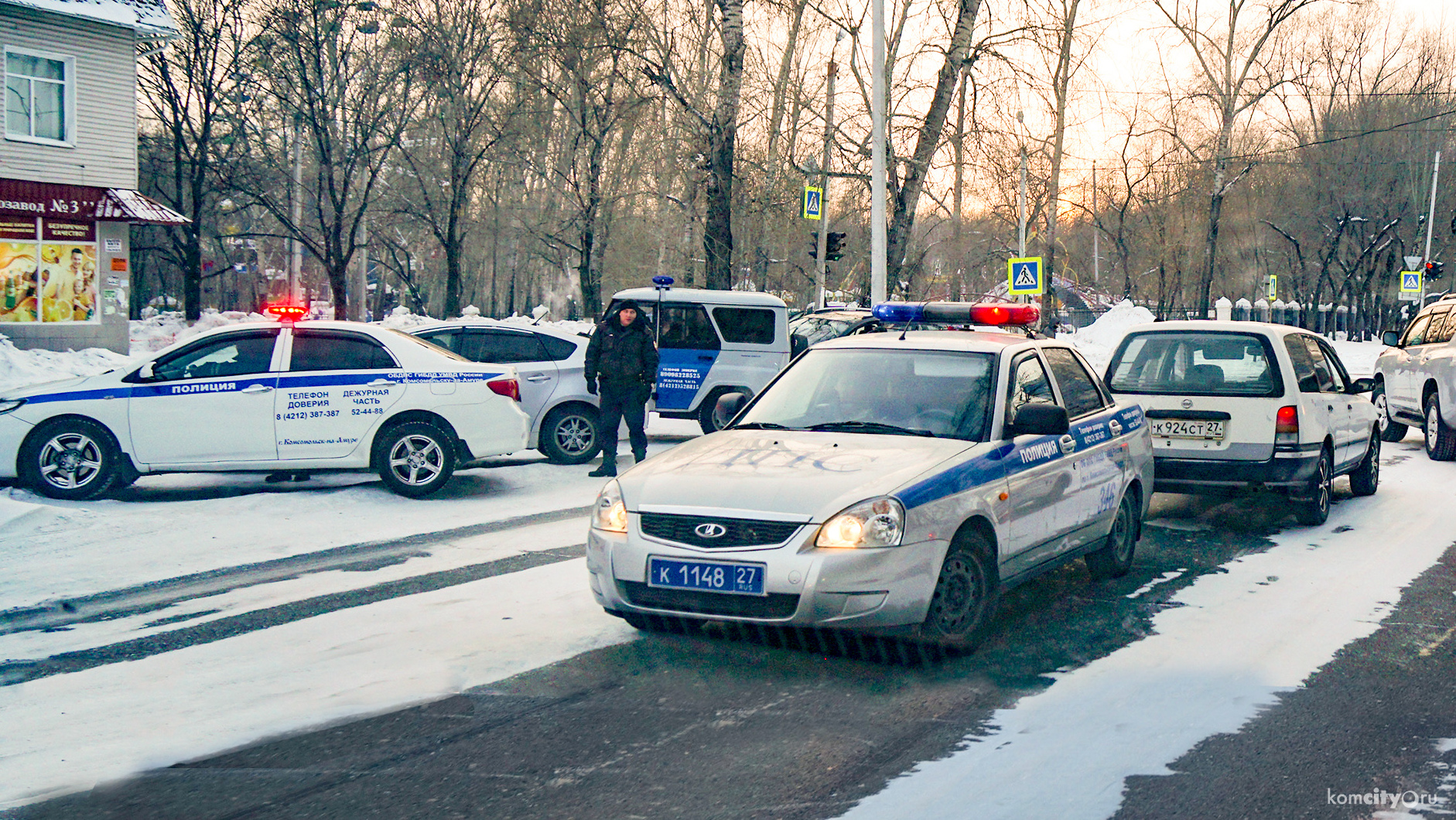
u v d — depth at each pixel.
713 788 3.86
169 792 3.82
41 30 23.16
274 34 32.34
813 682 5.00
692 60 23.66
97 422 9.60
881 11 18.16
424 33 31.92
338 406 9.91
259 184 39.72
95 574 7.11
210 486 10.70
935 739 4.31
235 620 6.01
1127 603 6.48
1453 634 5.81
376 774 3.97
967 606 5.43
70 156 23.73
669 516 5.14
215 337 9.99
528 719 4.52
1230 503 10.17
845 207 31.08
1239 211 54.53
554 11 22.78
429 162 39.56
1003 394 6.07
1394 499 10.54
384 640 5.64
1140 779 3.94
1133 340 9.41
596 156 34.53
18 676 5.10
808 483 5.14
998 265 48.91
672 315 14.22
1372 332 60.50
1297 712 4.62
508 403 10.32
